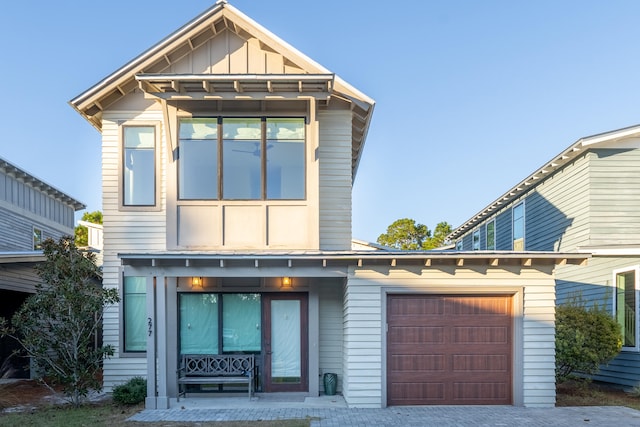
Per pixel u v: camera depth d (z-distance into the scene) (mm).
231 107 10273
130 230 10586
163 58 10539
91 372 9484
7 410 9008
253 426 7527
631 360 11023
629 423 7672
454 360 9148
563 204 13266
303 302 10312
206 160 10188
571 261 9031
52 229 20172
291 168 10242
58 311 8984
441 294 9227
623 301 11438
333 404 9141
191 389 10000
